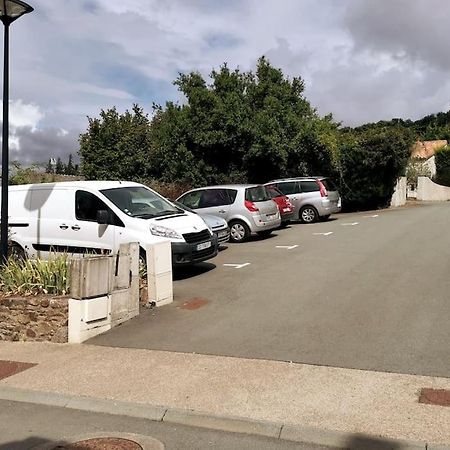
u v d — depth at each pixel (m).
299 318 7.61
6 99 8.86
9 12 8.68
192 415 4.82
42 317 7.41
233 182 24.97
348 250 13.44
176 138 25.47
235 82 26.36
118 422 4.86
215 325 7.48
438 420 4.47
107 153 25.77
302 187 21.44
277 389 5.25
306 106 27.25
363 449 4.13
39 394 5.48
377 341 6.49
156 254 8.54
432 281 9.56
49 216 10.93
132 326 7.66
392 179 28.19
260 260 12.49
